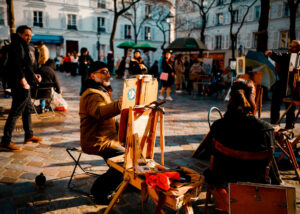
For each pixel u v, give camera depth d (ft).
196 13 105.40
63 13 103.81
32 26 99.91
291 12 43.14
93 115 8.22
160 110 8.49
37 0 98.53
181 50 44.80
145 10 119.96
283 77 16.99
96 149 8.70
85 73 26.68
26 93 12.97
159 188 7.02
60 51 105.91
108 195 8.86
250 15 86.94
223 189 7.89
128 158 8.05
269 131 7.23
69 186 9.80
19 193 9.24
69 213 8.23
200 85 36.99
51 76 19.99
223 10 95.25
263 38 33.96
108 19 113.39
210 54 101.71
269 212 6.61
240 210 6.81
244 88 8.00
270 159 7.35
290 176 11.39
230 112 7.50
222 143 7.50
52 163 11.88
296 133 17.47
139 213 8.46
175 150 14.43
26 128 14.17
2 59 12.35
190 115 23.49
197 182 7.39
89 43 110.83
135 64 27.89
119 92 37.19
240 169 7.47
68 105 26.14
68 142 14.87
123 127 8.11
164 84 31.30
